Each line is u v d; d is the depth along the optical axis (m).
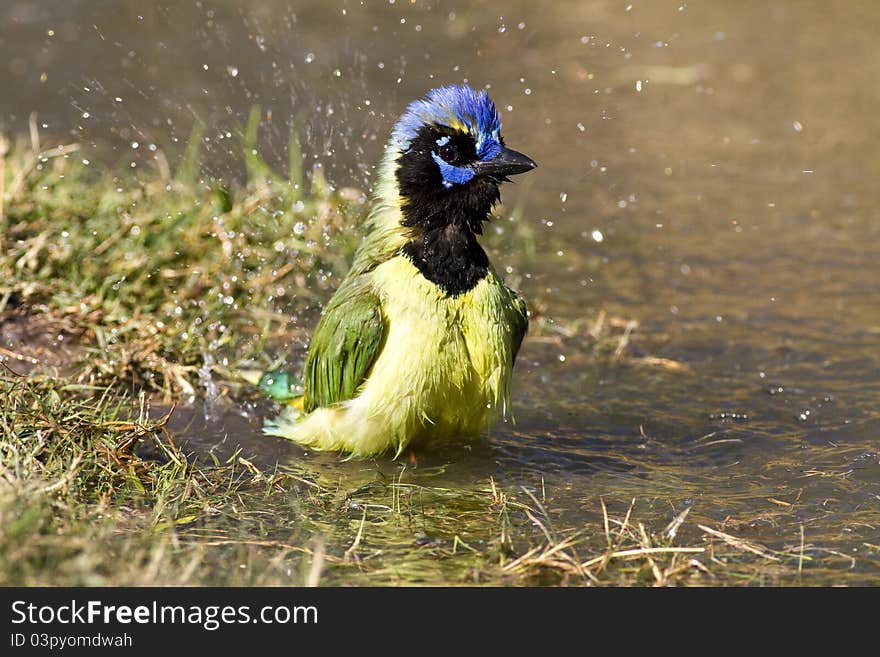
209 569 8.63
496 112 10.61
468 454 11.08
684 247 16.58
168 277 13.43
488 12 25.44
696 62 23.62
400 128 10.73
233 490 10.03
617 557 9.02
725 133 20.62
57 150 14.55
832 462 10.93
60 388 10.84
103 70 20.69
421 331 10.26
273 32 23.08
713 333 14.09
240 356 12.81
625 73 22.84
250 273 14.05
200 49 21.86
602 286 15.34
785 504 10.07
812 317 14.50
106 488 9.70
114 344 12.20
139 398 11.46
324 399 10.88
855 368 13.11
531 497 9.87
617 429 11.73
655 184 18.67
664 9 26.56
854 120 21.30
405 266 10.38
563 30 24.72
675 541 9.34
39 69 20.62
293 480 10.40
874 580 8.79
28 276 12.83
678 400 12.39
